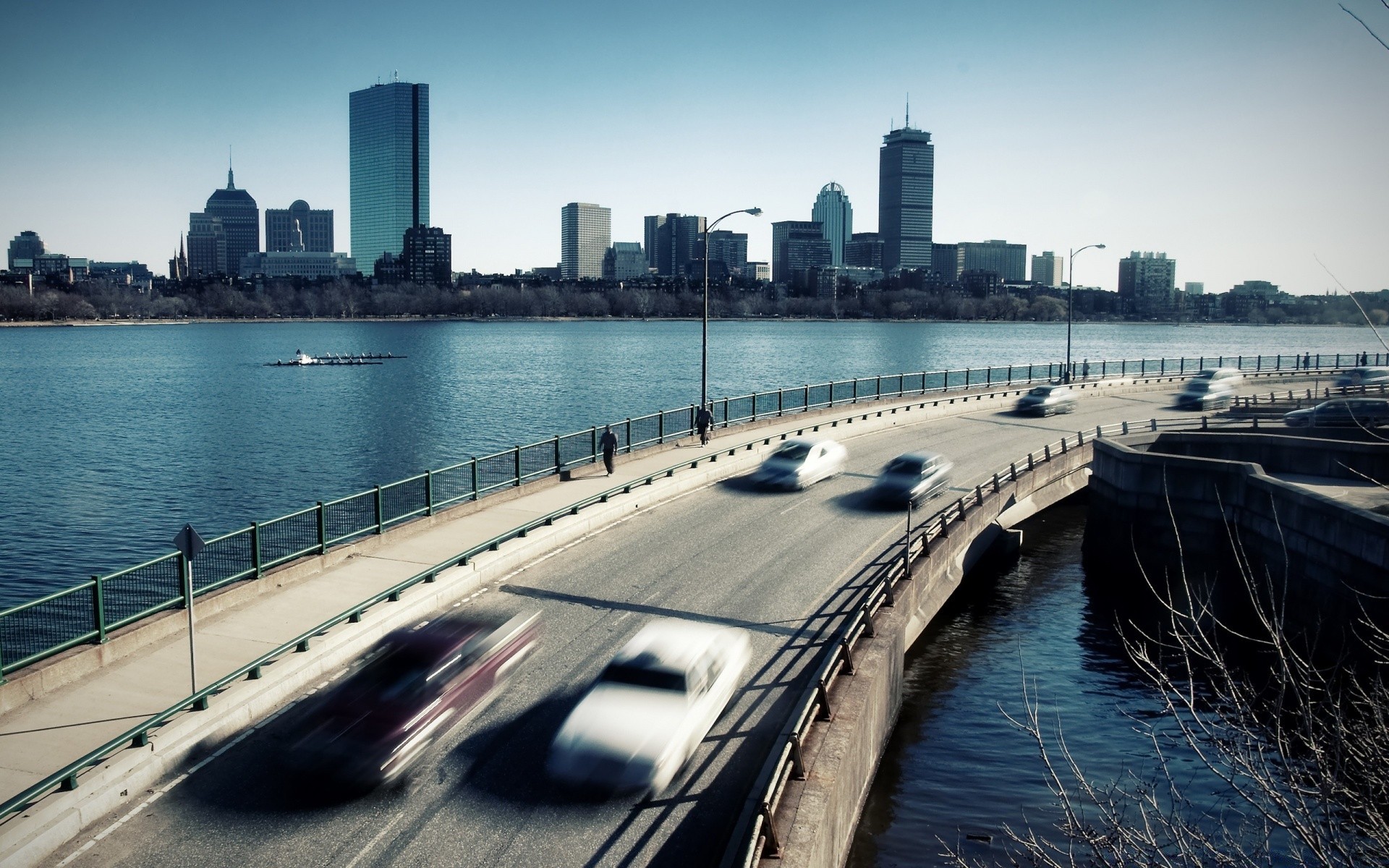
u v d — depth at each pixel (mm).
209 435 76000
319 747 14562
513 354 184625
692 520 32062
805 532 30469
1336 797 10055
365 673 15812
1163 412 60594
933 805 19656
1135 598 33875
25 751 14828
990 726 23547
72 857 12719
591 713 15188
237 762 15352
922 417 57281
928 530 28297
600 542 29188
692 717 15609
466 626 17734
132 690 17094
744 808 13672
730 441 46031
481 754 15688
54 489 55906
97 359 169125
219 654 18859
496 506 32344
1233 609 32969
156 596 25203
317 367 149125
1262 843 10516
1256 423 49781
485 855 12984
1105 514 38281
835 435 49062
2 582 39312
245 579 22531
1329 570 28672
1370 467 38938
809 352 195750
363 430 78250
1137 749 22344
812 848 13055
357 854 12930
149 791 14414
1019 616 31734
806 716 16062
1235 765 10328
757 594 24172
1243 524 34156
